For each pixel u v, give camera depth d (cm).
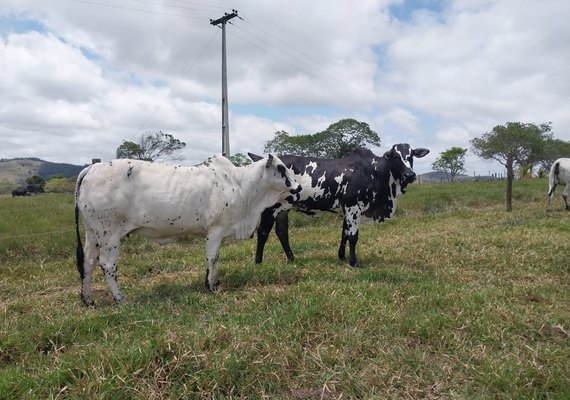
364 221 834
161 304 560
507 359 415
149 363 384
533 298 590
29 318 524
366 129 4550
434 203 1656
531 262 768
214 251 637
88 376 369
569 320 511
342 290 592
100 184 560
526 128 4159
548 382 375
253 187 667
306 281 650
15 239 943
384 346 441
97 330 483
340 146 4591
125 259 873
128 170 570
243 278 684
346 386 377
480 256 809
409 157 812
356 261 793
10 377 372
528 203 1738
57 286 715
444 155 5356
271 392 376
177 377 380
